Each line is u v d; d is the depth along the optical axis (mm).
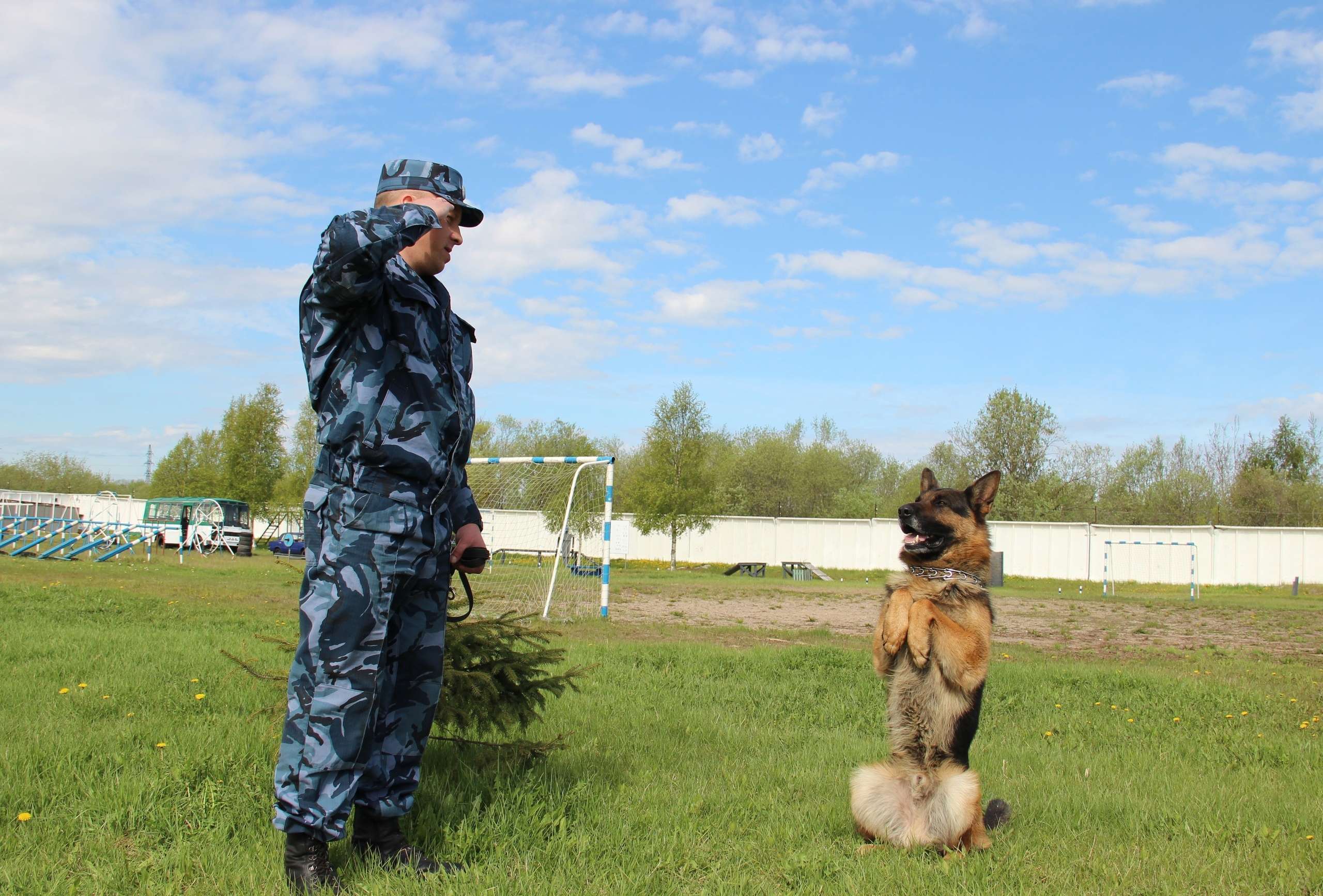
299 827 2891
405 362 3068
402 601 3207
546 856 3344
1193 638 16516
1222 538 40062
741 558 46281
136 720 5176
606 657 9469
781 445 61219
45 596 13359
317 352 2994
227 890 2889
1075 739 6711
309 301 3014
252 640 8953
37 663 6980
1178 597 32188
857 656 10180
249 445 43062
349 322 2969
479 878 3018
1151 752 6344
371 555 2936
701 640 12844
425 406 3092
